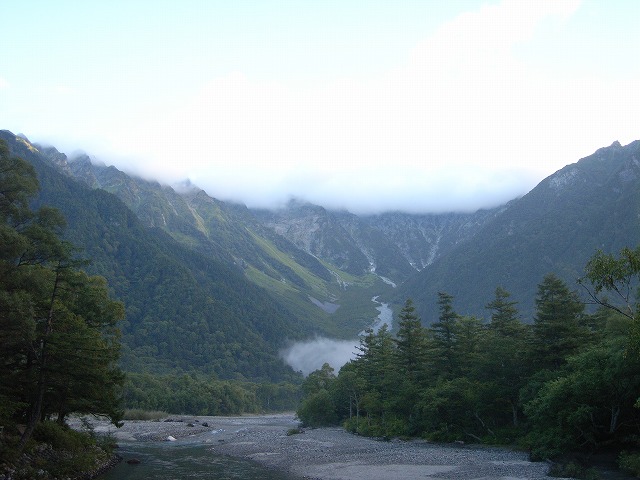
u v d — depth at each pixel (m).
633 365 44.28
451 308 84.81
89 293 51.03
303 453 65.44
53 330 42.22
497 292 82.88
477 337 85.19
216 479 46.94
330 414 116.94
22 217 46.00
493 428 69.31
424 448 66.56
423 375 85.50
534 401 53.81
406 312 95.56
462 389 70.12
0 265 38.53
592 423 48.91
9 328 37.06
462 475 45.56
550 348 62.81
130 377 173.75
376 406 93.44
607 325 64.19
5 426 40.50
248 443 79.75
